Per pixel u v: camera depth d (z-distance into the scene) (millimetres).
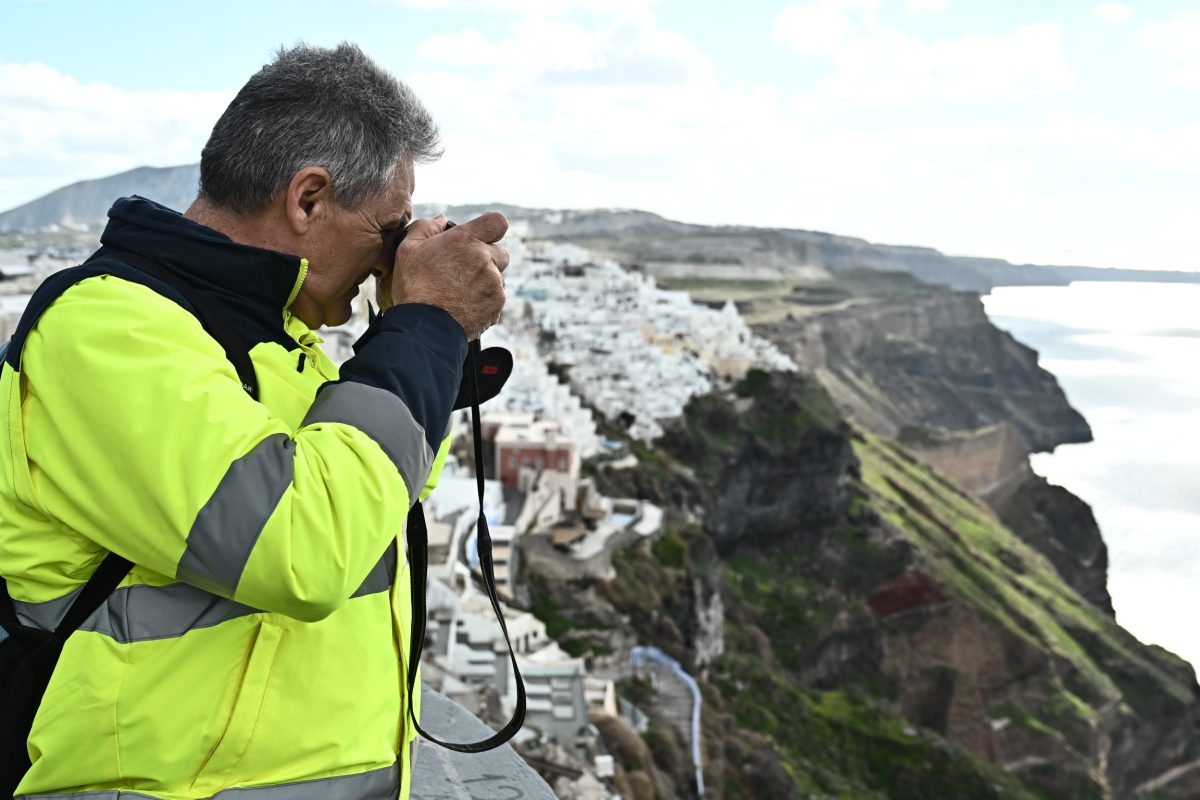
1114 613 145375
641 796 33219
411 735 2477
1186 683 109062
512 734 2461
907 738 71688
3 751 2027
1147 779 103438
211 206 2328
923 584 101188
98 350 1937
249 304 2225
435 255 2271
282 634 2080
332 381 2270
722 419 109000
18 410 1990
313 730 2119
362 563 1976
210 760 2057
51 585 2037
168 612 2018
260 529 1862
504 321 118375
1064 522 168875
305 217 2275
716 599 73562
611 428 98750
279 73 2268
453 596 35000
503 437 68562
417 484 2105
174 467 1875
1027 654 98750
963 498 149500
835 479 109812
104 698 1985
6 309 45844
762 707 68312
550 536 62844
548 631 52906
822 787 58188
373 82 2330
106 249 2199
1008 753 91875
